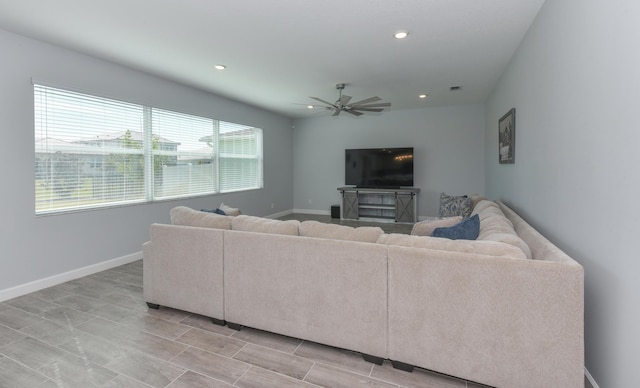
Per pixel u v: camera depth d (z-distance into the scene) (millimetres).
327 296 1979
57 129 3248
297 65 3830
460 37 3035
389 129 7160
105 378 1761
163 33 2906
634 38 1263
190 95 4867
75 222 3406
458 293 1649
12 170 2896
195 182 5098
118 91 3791
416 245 1825
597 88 1564
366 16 2609
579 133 1773
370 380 1754
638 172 1252
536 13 2559
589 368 1720
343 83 4648
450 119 6641
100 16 2574
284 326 2123
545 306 1490
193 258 2412
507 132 3742
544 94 2383
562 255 1583
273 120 7258
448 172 6707
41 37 2977
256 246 2174
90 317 2496
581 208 1760
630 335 1330
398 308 1797
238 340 2172
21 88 2938
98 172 3650
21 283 2961
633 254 1297
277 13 2545
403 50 3361
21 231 2963
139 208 4113
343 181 7699
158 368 1853
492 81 4574
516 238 1792
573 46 1847
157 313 2576
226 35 2961
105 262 3703
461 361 1667
